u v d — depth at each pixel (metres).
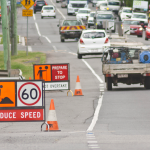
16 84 30.25
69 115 37.72
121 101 44.81
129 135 27.30
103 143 24.64
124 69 53.78
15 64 78.75
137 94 50.12
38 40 127.31
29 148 23.47
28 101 30.28
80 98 48.81
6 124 34.41
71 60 86.38
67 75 52.34
